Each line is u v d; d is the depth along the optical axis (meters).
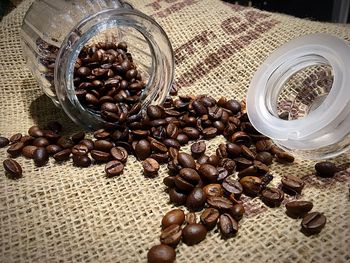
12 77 0.23
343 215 0.13
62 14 0.19
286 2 0.33
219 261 0.12
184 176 0.14
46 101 0.22
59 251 0.13
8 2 0.27
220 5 0.25
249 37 0.23
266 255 0.12
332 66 0.15
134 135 0.18
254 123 0.17
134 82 0.20
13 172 0.16
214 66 0.23
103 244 0.13
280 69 0.17
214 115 0.18
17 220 0.14
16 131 0.20
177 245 0.13
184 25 0.24
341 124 0.15
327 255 0.12
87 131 0.19
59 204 0.15
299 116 0.18
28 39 0.20
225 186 0.15
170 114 0.19
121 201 0.15
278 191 0.14
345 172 0.15
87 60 0.20
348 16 0.33
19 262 0.12
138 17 0.18
